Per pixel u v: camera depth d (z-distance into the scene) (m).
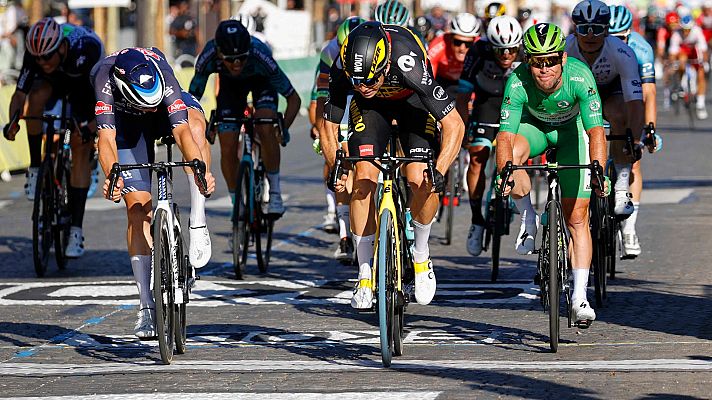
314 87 35.44
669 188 44.84
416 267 22.23
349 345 22.00
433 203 21.72
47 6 84.75
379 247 19.70
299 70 85.25
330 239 36.31
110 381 19.31
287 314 25.20
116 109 21.72
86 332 23.81
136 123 21.97
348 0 113.00
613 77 27.11
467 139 30.95
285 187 48.81
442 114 21.03
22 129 55.16
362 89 20.09
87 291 28.52
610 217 27.34
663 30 84.06
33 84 31.80
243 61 29.73
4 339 23.23
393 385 18.53
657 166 51.72
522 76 22.12
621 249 28.95
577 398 17.50
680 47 75.31
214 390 18.48
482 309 25.27
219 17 98.94
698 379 18.39
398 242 20.61
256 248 30.58
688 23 74.44
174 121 21.19
